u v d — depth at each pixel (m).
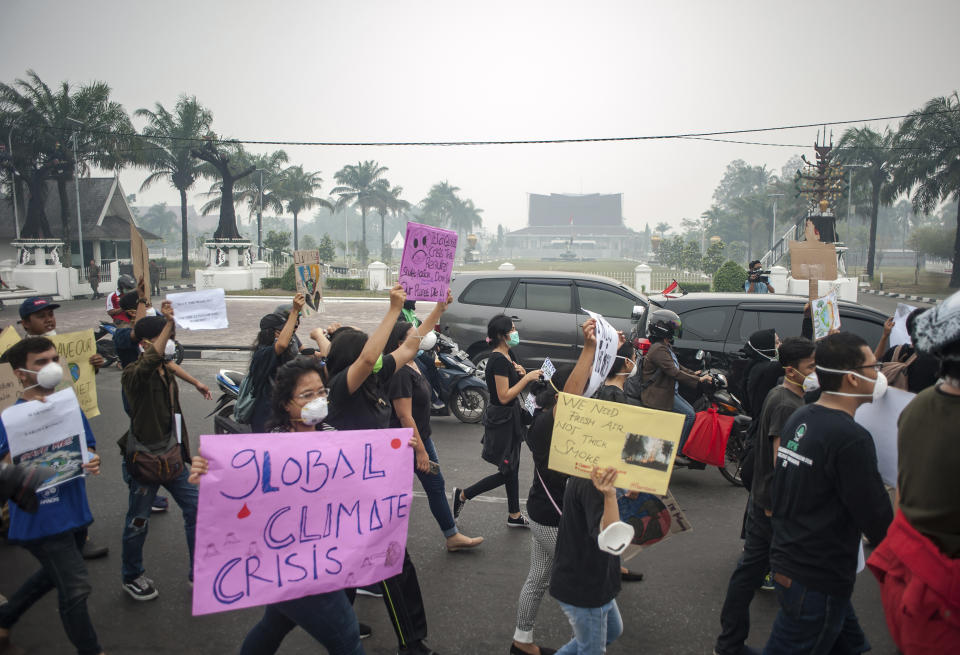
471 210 108.19
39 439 3.39
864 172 49.09
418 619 3.69
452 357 9.04
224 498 2.71
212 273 32.72
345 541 2.92
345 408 3.62
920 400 2.51
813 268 6.36
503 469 5.32
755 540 3.51
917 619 2.42
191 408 9.62
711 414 6.32
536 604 3.64
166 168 45.47
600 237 160.00
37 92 33.38
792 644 2.93
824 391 3.00
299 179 58.28
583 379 3.44
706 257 44.09
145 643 3.84
